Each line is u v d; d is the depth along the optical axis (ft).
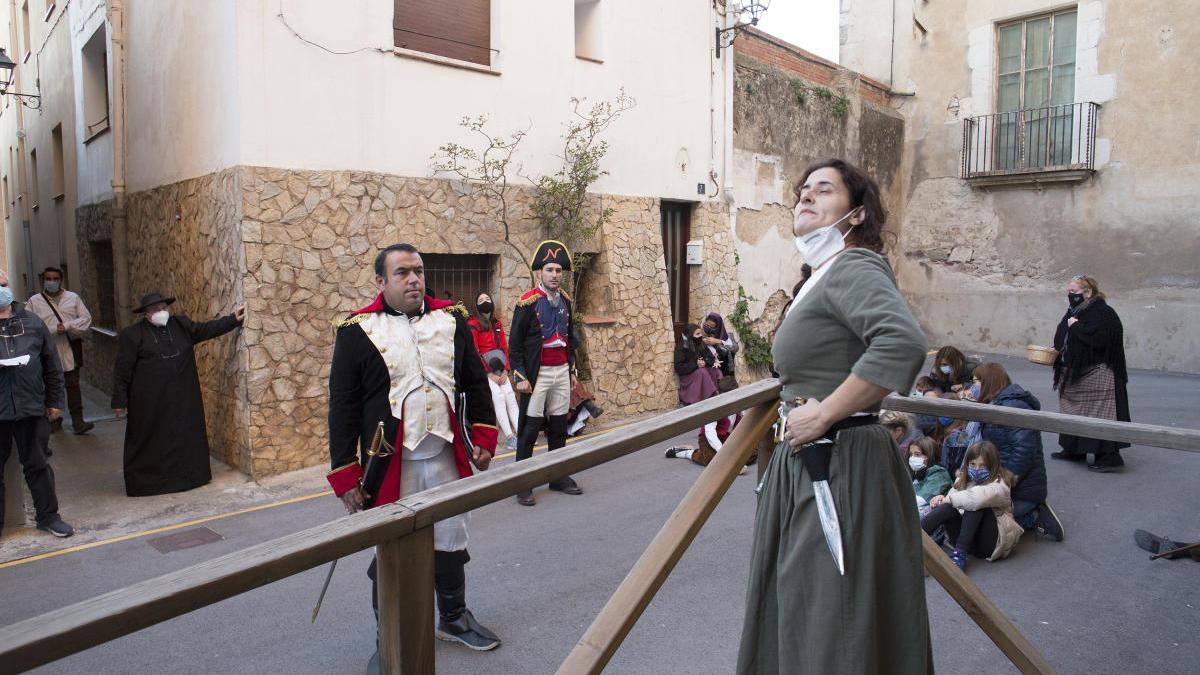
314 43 22.56
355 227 23.53
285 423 22.35
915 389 21.91
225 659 11.94
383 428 10.57
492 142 26.76
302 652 12.14
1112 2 43.65
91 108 37.60
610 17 30.42
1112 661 11.61
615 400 30.78
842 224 6.77
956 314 50.47
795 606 6.37
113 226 32.12
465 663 11.55
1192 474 22.02
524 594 14.03
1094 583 14.60
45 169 48.39
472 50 26.86
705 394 27.73
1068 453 23.25
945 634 12.46
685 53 33.78
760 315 39.19
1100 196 44.55
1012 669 11.32
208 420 24.39
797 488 6.54
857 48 53.98
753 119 38.47
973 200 49.52
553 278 19.89
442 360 11.08
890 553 6.42
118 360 20.40
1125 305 43.86
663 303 32.83
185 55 24.73
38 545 17.26
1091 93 44.60
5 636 3.30
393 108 24.23
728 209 36.50
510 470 5.78
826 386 6.50
